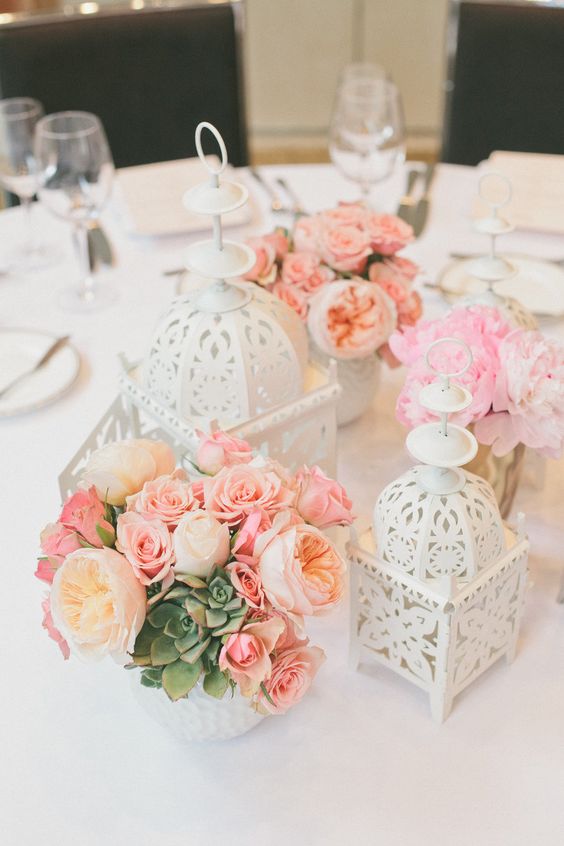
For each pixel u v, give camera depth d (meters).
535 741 0.75
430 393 0.69
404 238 1.00
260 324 0.85
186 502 0.67
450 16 1.81
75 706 0.79
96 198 1.32
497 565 0.73
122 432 1.00
